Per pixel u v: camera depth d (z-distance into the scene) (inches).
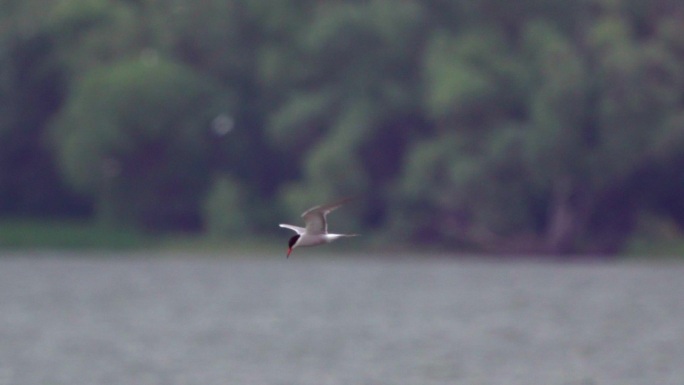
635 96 2704.2
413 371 1386.6
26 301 2151.8
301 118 3053.6
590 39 2790.4
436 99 2819.9
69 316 1925.4
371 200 3034.0
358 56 3053.6
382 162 3065.9
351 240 3006.9
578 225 2861.7
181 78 3115.2
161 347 1576.0
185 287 2389.3
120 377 1370.6
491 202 2795.3
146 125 3075.8
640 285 2321.6
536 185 2800.2
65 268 2795.3
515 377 1353.3
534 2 3002.0
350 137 2938.0
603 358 1470.2
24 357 1507.1
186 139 3122.5
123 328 1771.7
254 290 2324.1
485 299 2112.5
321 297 2182.6
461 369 1397.6
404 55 3053.6
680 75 2760.8
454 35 3031.5
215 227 3120.1
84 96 3080.7
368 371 1387.8
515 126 2783.0
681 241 2898.6
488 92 2810.0
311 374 1370.6
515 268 2701.8
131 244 3132.4
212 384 1323.8
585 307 1978.3
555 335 1658.5
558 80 2719.0
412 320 1834.4
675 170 2773.1
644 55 2746.1
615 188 2817.4
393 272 2662.4
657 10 2915.8
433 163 2847.0
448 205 2842.0
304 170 3125.0
